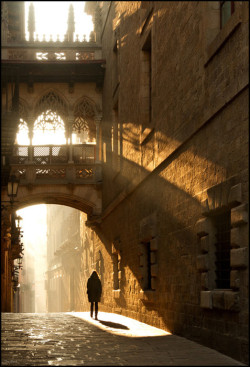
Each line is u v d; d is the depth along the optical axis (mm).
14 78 24344
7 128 15891
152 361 8500
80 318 18859
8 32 27250
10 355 9109
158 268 15008
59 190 26828
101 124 27578
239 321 8742
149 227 15578
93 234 30578
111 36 24547
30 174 26641
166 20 14242
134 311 18344
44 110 27312
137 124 18328
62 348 10062
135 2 18812
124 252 20625
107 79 25984
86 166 27047
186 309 12031
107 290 24938
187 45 12156
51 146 26984
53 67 26766
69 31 27734
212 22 10680
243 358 8445
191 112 11750
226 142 9586
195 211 11484
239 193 8773
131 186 18891
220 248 10320
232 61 9242
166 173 14219
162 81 14703
